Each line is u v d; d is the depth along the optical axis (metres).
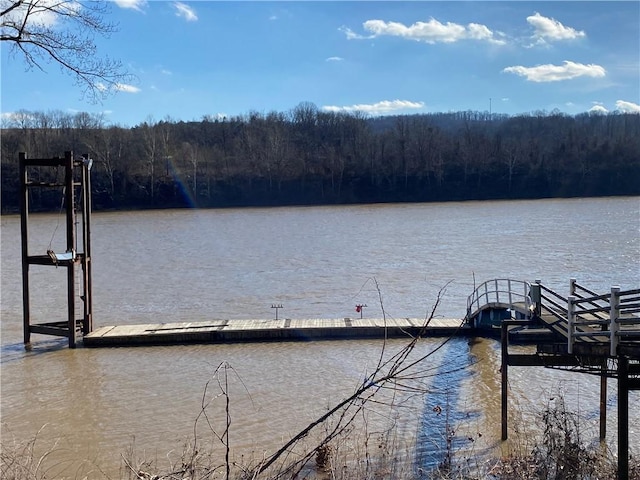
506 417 13.02
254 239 54.00
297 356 19.61
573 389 15.74
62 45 8.03
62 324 22.31
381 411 14.29
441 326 21.72
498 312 20.88
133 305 28.31
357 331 21.67
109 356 20.09
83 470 11.73
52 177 89.06
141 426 14.02
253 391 16.25
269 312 26.36
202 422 14.15
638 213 71.50
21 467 9.19
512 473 10.23
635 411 14.11
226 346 21.05
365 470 10.91
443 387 16.11
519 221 64.88
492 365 18.00
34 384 17.33
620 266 35.56
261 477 10.61
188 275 36.09
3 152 91.81
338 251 44.88
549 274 33.56
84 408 15.30
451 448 11.99
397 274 34.69
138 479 7.48
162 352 20.48
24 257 21.75
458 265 37.31
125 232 62.19
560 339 14.59
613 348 10.66
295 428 13.49
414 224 64.38
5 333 23.59
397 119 145.88
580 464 10.17
